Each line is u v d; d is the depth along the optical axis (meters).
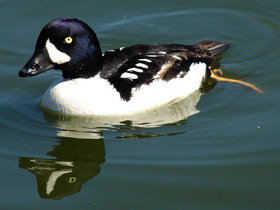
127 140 12.91
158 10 18.95
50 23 12.44
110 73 13.47
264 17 18.55
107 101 13.35
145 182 11.30
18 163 12.07
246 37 17.61
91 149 12.60
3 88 15.17
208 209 10.48
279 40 17.38
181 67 14.31
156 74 13.78
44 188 11.22
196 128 13.30
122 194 10.95
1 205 10.66
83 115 13.62
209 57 15.27
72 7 18.67
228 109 14.05
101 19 18.34
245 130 13.06
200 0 19.14
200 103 14.38
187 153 12.30
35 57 12.60
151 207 10.55
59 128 13.46
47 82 15.53
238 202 10.66
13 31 17.47
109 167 11.86
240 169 11.63
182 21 18.47
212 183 11.22
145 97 13.68
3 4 18.52
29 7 18.47
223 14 18.75
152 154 12.30
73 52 12.67
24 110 14.18
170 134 13.11
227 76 15.68
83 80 13.26
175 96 14.28
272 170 11.56
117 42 17.50
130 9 18.89
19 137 13.06
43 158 12.29
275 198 10.72
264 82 15.29
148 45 14.52
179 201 10.71
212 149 12.41
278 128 13.03
